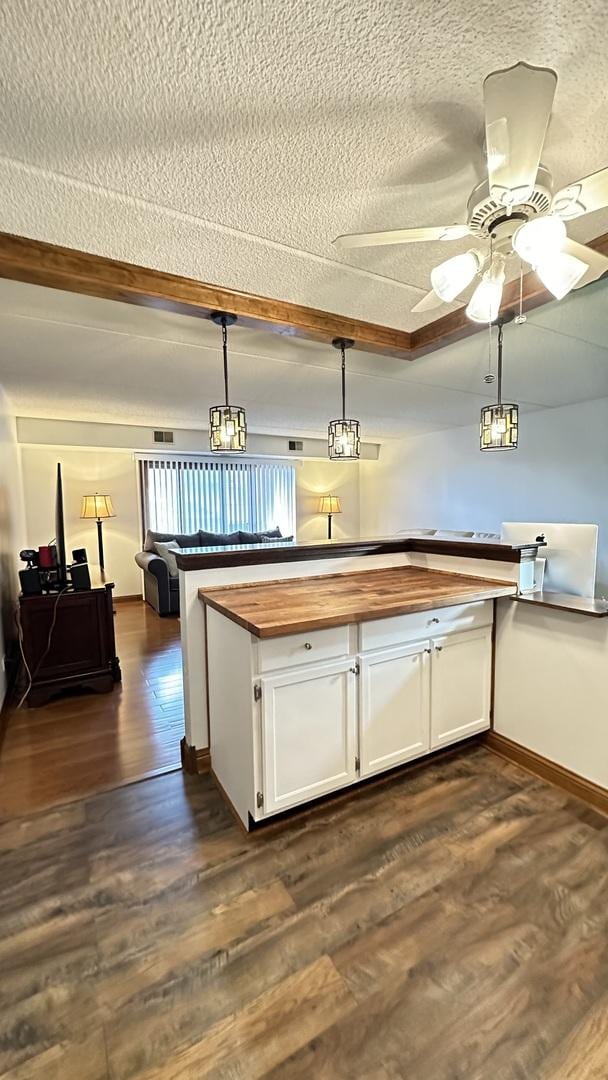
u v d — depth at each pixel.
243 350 2.87
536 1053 1.11
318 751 1.91
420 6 0.92
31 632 3.12
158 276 1.95
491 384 3.92
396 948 1.37
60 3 0.89
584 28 0.98
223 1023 1.18
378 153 1.30
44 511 5.92
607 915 1.47
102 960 1.35
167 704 3.17
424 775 2.23
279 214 1.58
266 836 1.84
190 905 1.53
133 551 6.52
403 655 2.10
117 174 1.36
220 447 2.33
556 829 1.86
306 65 1.04
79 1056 1.12
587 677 2.03
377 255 1.84
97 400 4.21
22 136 1.20
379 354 2.87
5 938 1.42
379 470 7.77
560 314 2.49
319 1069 1.08
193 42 0.98
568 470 5.01
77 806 2.06
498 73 0.94
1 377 3.42
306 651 1.84
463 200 1.53
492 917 1.47
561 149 1.32
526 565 2.40
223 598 2.12
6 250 1.68
